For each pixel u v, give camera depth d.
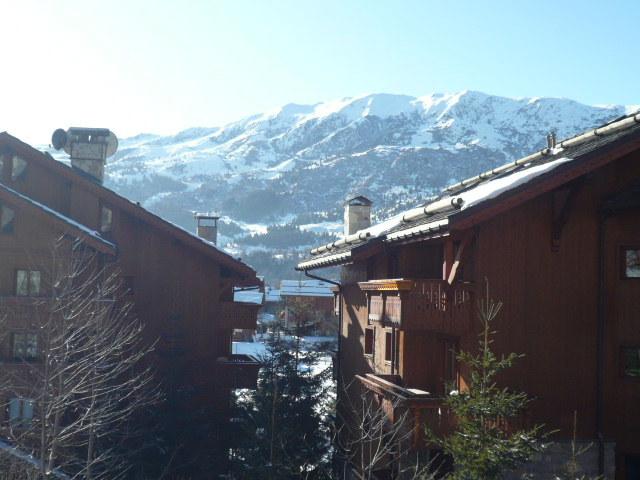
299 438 20.59
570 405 15.98
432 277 18.62
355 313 24.09
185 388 21.09
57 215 21.91
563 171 15.36
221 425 23.02
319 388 24.02
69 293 17.28
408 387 17.75
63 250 21.98
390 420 16.59
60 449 18.89
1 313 21.05
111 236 23.61
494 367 12.47
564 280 16.12
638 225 16.22
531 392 15.84
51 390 15.46
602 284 16.14
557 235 16.02
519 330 15.89
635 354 16.14
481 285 15.83
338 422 24.89
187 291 23.86
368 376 18.77
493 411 12.00
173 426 20.34
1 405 18.66
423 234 16.83
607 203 16.03
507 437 14.08
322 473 20.23
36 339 21.78
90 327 18.38
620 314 16.16
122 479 19.66
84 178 23.52
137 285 23.66
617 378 16.08
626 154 15.96
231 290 26.03
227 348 25.67
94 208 23.67
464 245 15.63
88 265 20.59
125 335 20.62
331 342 31.14
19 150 23.27
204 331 23.81
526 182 15.31
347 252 20.34
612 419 15.99
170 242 23.88
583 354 16.09
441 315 15.74
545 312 16.02
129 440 19.80
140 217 23.42
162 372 21.97
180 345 22.58
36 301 18.88
